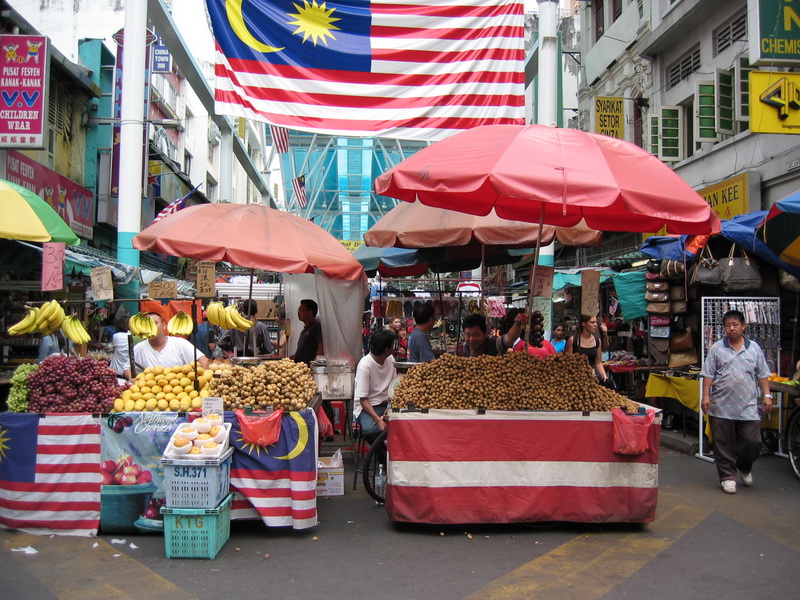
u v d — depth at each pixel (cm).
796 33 973
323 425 725
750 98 978
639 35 1708
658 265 1083
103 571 442
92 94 1516
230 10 947
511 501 535
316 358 873
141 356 646
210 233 677
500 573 448
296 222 772
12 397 526
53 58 1285
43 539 503
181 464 470
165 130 2198
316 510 555
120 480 511
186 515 470
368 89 982
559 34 1252
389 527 552
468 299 1280
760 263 959
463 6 989
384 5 980
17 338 1020
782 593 414
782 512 601
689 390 897
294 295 1095
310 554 484
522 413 538
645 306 1124
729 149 1327
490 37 990
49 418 513
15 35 1045
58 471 512
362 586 423
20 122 1029
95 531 511
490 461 536
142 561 463
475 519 531
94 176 1544
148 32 1581
